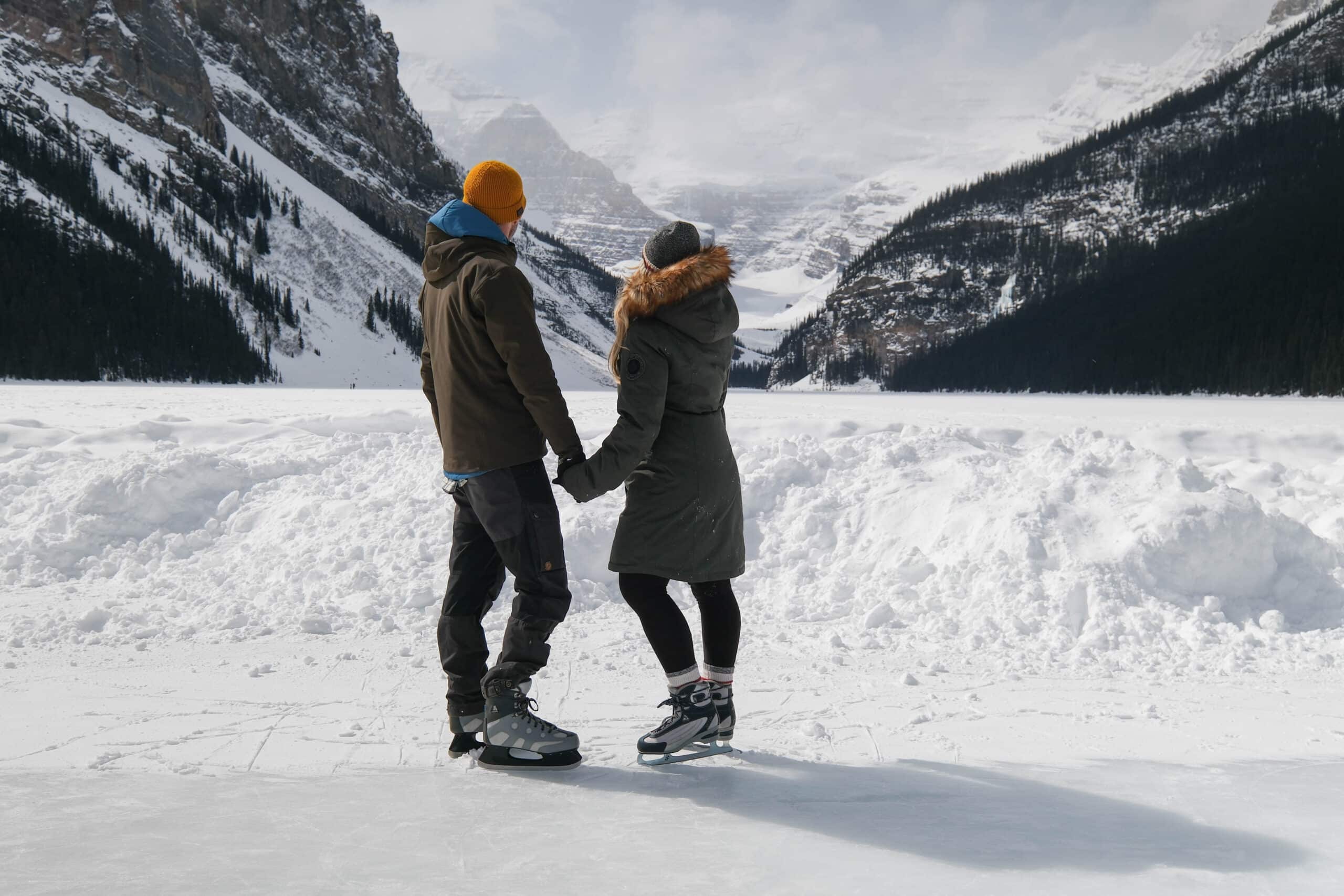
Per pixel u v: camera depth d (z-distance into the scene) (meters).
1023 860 1.89
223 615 4.36
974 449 6.12
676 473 2.58
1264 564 4.59
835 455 6.09
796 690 3.39
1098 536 4.75
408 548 5.11
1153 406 33.12
